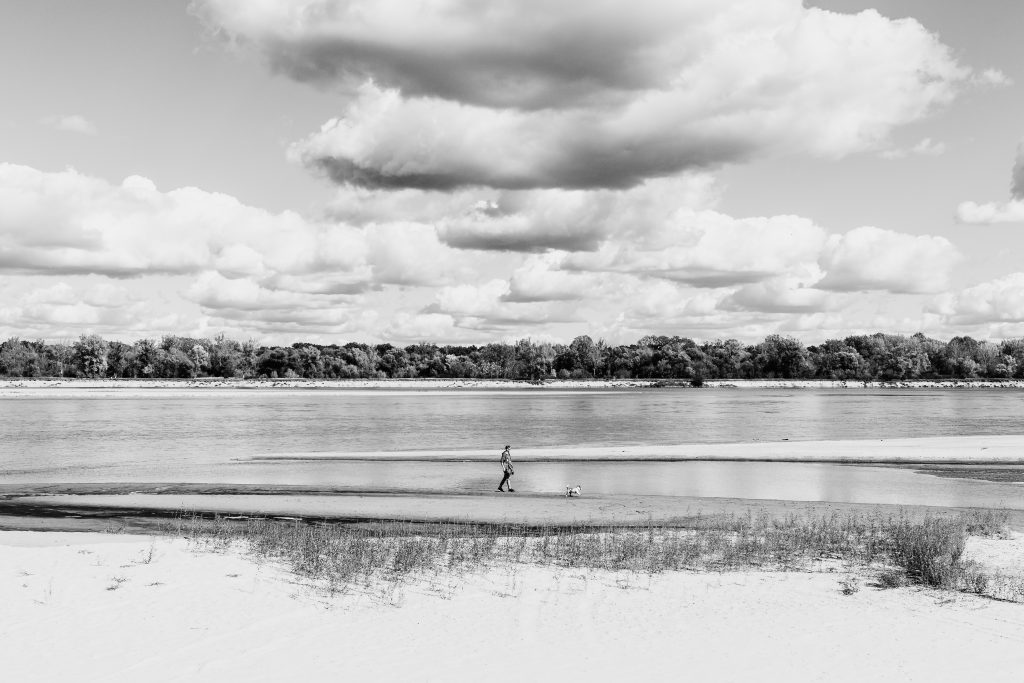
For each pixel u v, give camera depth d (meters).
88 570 18.83
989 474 43.62
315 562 19.77
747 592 17.56
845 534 24.47
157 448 59.44
